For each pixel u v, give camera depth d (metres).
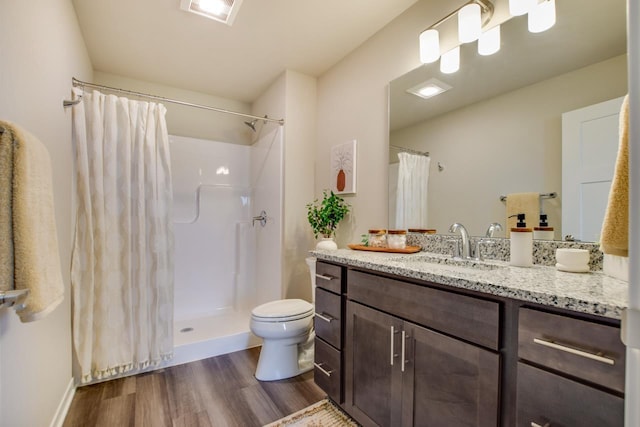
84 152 1.87
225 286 3.04
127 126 2.04
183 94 2.90
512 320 0.88
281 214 2.56
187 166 2.90
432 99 1.71
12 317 0.96
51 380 1.40
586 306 0.71
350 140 2.27
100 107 1.96
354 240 2.21
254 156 3.12
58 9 1.46
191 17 1.87
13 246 0.78
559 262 1.12
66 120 1.68
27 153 0.81
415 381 1.14
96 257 1.92
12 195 0.78
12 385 0.96
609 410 0.68
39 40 1.20
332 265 1.61
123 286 2.00
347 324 1.49
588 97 1.16
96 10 1.79
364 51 2.16
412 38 1.81
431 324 1.09
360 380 1.41
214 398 1.74
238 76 2.65
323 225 2.24
